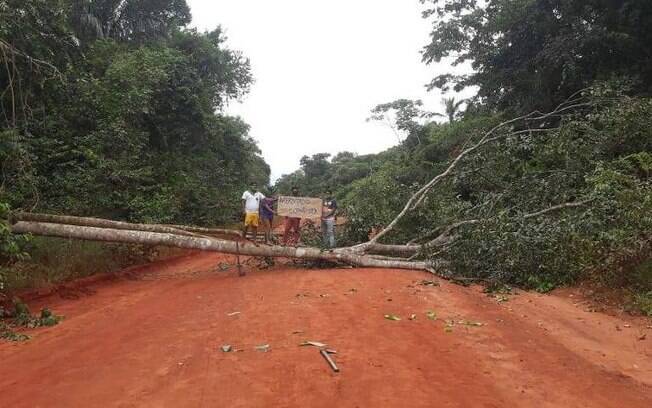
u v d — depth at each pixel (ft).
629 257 28.09
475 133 51.34
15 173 42.09
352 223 45.75
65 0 55.88
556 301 28.68
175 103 69.62
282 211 43.86
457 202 45.06
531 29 55.62
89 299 31.91
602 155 42.42
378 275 34.68
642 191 32.65
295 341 19.80
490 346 19.49
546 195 40.50
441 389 14.89
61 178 47.47
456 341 19.99
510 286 33.12
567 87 53.93
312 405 13.70
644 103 40.98
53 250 36.45
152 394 14.87
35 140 46.55
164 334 21.84
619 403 14.44
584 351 19.44
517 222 36.09
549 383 15.81
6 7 40.06
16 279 30.58
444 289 30.86
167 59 67.67
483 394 14.62
